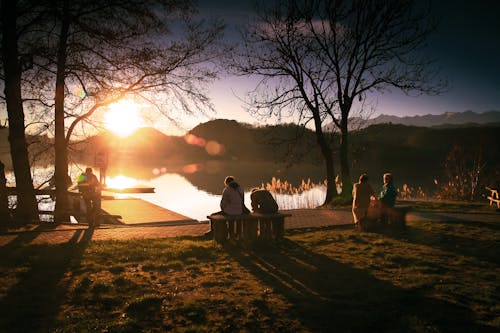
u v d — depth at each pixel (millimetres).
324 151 19453
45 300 5625
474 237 10023
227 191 9758
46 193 13273
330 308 5398
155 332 4668
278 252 8625
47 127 14773
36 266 7242
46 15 12516
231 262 7797
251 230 9594
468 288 6125
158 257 8023
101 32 13008
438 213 14367
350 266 7469
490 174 27188
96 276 6730
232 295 5906
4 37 12188
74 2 12305
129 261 7770
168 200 25859
